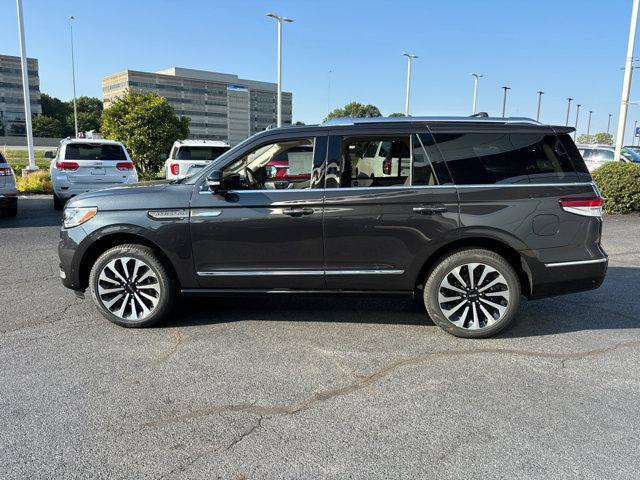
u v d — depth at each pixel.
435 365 3.96
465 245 4.52
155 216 4.53
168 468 2.70
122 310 4.71
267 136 4.57
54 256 7.80
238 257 4.54
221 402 3.39
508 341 4.46
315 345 4.36
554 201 4.34
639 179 12.41
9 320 4.96
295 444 2.91
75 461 2.75
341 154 4.46
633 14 14.59
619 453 2.83
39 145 87.12
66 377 3.74
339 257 4.48
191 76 103.81
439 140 4.43
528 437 2.98
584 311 5.29
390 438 2.97
